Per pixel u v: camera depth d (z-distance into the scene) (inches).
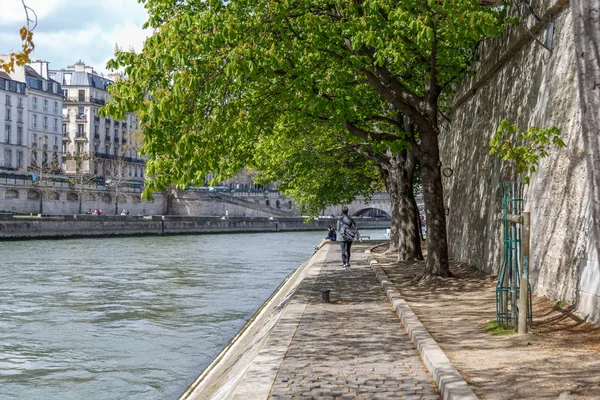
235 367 372.5
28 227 2288.4
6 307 869.2
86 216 2583.7
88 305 888.3
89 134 4483.3
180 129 502.6
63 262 1510.8
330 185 1376.7
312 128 748.6
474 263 770.2
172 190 3804.1
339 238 840.9
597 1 133.3
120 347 635.5
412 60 704.4
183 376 535.2
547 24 513.0
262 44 503.5
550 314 412.5
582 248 410.6
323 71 608.1
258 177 1283.2
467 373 268.7
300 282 678.5
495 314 427.5
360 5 518.6
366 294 567.8
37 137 4028.1
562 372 265.6
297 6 550.0
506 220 370.0
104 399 476.1
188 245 2281.0
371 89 683.4
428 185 639.1
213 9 490.3
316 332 382.6
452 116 1036.5
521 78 597.6
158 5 580.4
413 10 496.4
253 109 588.7
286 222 3823.8
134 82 474.3
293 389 255.0
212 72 502.0
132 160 4840.1
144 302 916.6
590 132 135.3
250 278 1221.7
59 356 601.3
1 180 2812.5
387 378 272.2
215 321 771.4
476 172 796.6
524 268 343.9
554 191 478.0
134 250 1971.0
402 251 930.7
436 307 469.7
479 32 471.2
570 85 465.1
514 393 236.7
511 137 609.3
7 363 576.4
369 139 642.8
